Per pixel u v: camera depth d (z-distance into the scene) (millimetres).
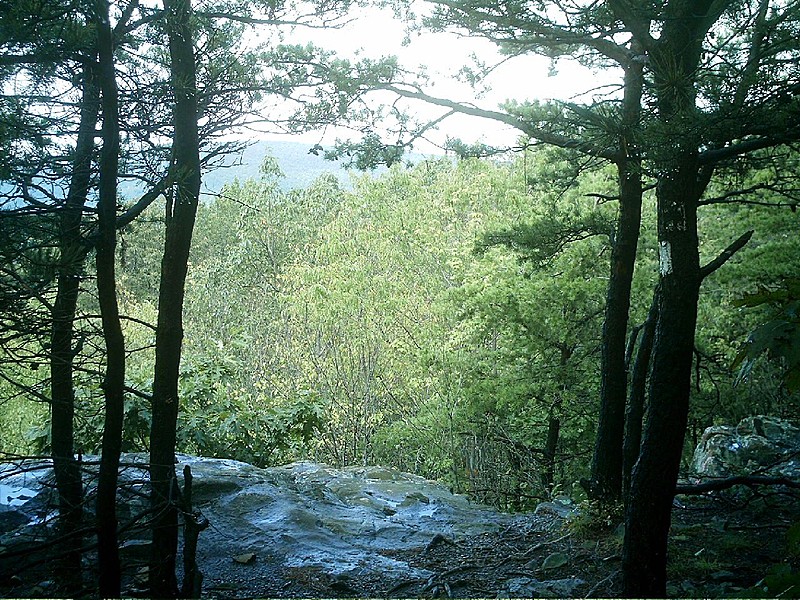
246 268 46625
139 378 11758
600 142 6711
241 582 6441
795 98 4793
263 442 13219
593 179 17109
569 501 10352
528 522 8969
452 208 26547
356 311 25859
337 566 6910
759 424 10344
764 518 7734
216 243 54469
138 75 5082
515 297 18000
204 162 5336
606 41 6656
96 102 4727
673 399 5070
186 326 41281
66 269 3984
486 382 18469
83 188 4660
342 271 26609
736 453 9500
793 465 9016
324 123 5906
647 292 17188
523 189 19578
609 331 8227
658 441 5066
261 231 47562
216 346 13781
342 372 25719
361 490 10586
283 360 28422
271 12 5352
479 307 18531
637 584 5023
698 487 5758
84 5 3988
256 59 5539
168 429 4762
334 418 24047
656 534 5031
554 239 11234
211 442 12844
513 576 6609
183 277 4934
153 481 4516
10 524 5883
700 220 17406
